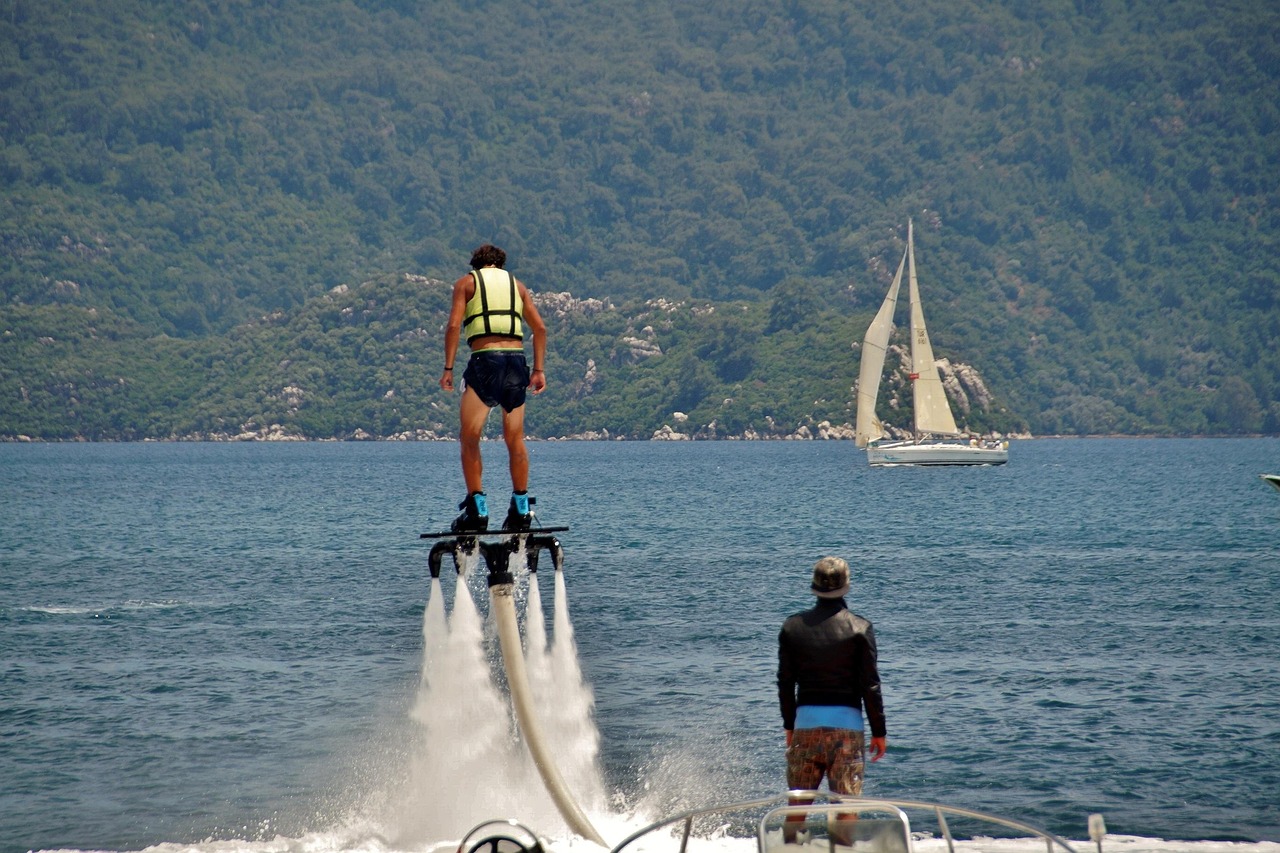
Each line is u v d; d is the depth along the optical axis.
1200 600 133.50
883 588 146.62
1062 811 58.97
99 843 55.38
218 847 51.88
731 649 102.31
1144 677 88.38
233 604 135.00
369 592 146.50
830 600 39.09
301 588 151.00
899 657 97.31
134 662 98.38
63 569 177.50
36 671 94.50
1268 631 109.88
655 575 163.12
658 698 83.19
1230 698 81.25
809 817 32.91
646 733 73.44
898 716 76.81
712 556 191.25
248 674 92.62
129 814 59.09
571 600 136.12
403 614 126.06
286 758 68.44
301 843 52.16
